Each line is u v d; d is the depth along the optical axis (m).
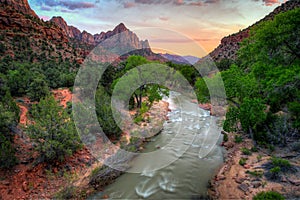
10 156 9.57
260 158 11.34
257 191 8.52
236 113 13.85
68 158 11.34
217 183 10.01
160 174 11.09
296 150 11.49
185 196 9.32
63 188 9.30
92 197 9.23
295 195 7.82
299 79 10.19
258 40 12.75
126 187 9.98
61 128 10.87
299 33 10.90
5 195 8.39
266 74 11.78
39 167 10.16
